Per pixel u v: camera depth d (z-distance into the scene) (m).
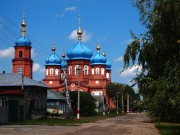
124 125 48.16
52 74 131.50
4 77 59.81
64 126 43.19
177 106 26.62
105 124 50.41
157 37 28.12
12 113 54.81
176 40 27.09
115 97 143.88
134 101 31.05
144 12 29.34
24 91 55.84
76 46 129.88
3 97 55.25
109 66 156.12
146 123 55.16
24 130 34.12
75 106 91.06
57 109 75.19
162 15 26.64
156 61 30.06
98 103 118.94
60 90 126.44
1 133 29.73
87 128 39.56
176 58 27.78
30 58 108.00
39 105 62.66
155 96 28.16
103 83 122.19
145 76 31.30
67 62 129.50
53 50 133.75
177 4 25.47
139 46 31.56
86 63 128.88
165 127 43.22
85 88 125.44
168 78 27.22
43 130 34.66
